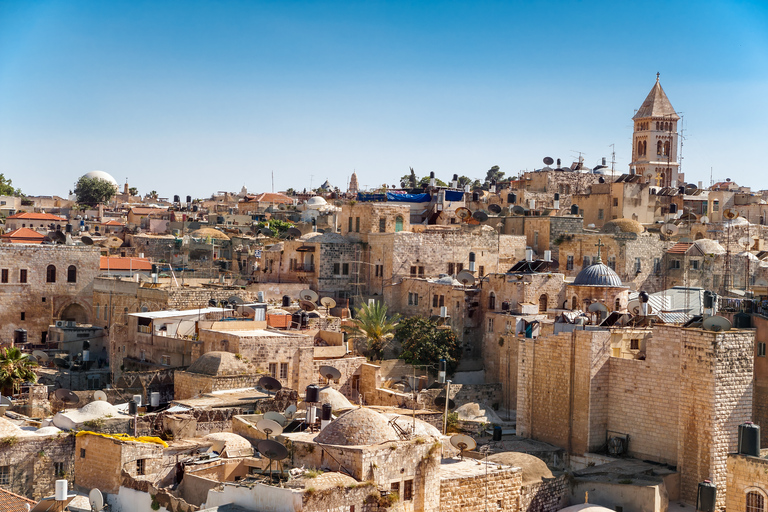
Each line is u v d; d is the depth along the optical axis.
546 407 79.00
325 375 84.12
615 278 97.38
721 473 67.38
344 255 119.00
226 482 51.78
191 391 77.81
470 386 92.94
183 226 192.62
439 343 100.00
